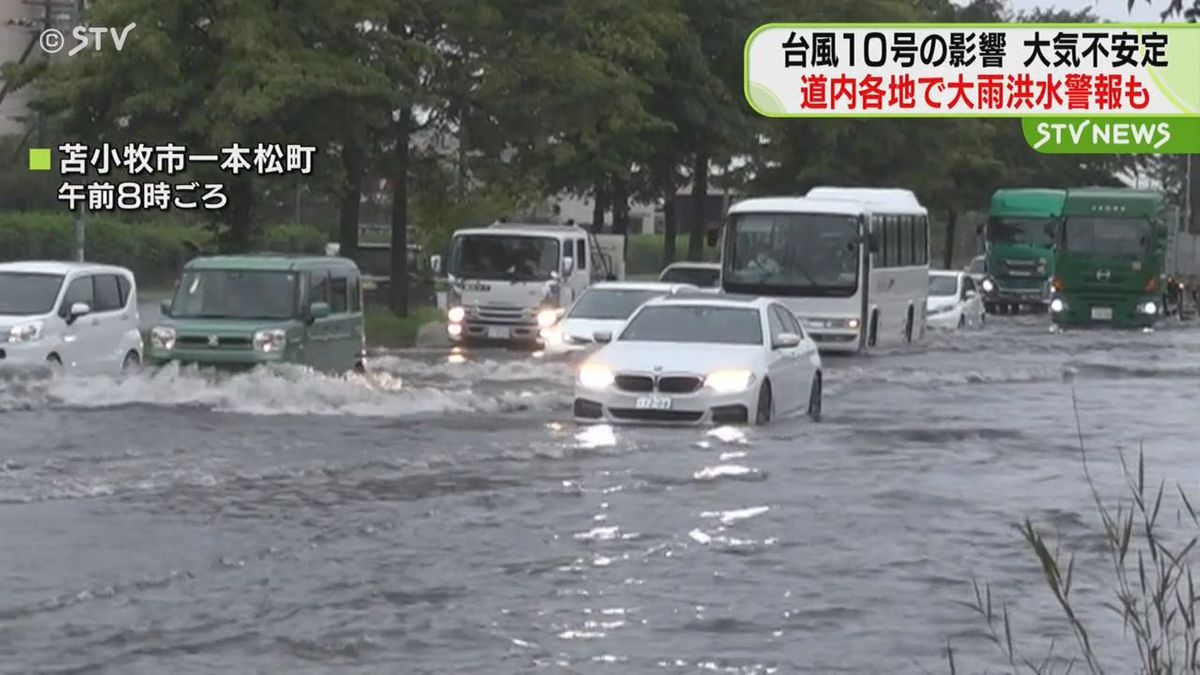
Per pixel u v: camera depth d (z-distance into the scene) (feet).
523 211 587.68
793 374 205.67
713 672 90.89
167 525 131.54
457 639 97.45
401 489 150.00
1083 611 106.22
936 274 497.05
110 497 144.15
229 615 102.53
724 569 118.01
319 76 333.21
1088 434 207.10
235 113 325.83
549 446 177.47
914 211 419.13
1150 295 495.82
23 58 446.19
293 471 159.43
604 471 160.86
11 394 220.02
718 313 204.85
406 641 96.89
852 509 143.33
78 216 376.48
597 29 413.39
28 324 237.04
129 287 258.98
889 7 535.60
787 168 572.51
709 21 472.85
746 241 366.63
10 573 113.39
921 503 147.02
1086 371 322.96
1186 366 337.72
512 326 354.13
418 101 360.89
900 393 265.95
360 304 253.85
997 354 375.04
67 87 331.57
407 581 112.57
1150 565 121.29
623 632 99.71
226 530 129.90
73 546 122.83
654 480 156.15
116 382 226.79
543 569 116.88
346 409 214.90
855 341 362.74
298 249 569.64
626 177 452.76
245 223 347.56
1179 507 147.74
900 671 91.66
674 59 460.14
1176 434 208.54
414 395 229.86
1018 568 119.96
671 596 109.29
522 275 355.77
